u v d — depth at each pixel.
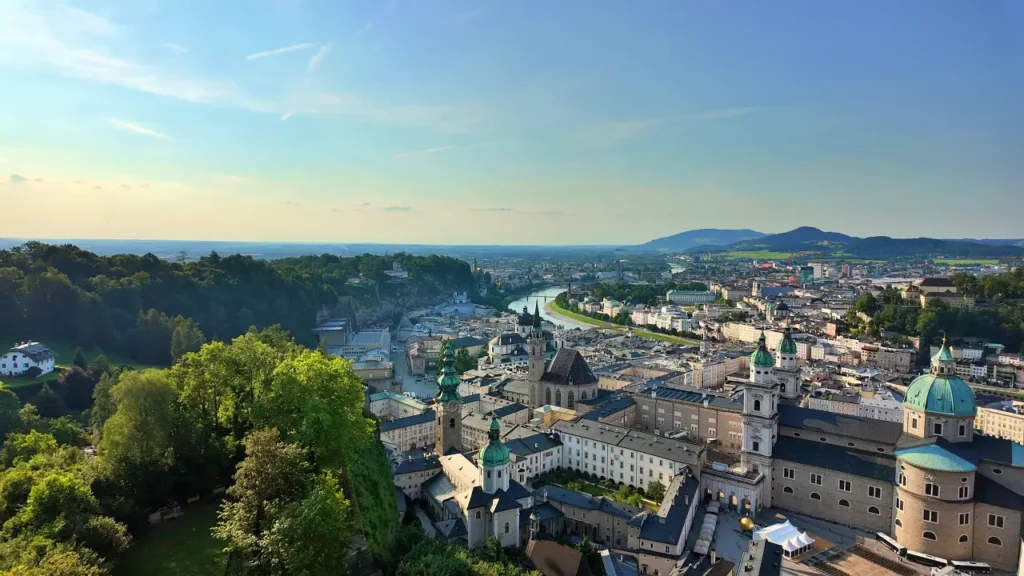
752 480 177.00
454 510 160.88
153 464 108.44
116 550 89.75
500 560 127.19
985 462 147.25
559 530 171.62
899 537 154.50
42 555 78.75
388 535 125.06
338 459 115.50
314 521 79.12
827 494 172.38
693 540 162.00
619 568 143.38
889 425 172.50
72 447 145.38
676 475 180.88
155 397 111.12
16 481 101.69
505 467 150.00
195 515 106.81
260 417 111.00
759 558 112.44
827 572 139.00
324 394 115.88
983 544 144.50
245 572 80.94
